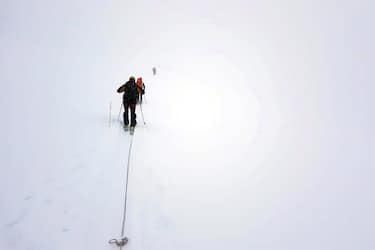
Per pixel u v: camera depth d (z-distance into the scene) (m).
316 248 4.38
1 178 4.76
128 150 6.46
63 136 6.67
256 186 5.85
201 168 6.24
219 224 4.46
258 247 4.15
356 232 4.91
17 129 6.66
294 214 5.14
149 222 4.16
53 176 5.00
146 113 9.70
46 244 3.51
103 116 8.48
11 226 3.74
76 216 4.05
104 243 3.62
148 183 5.18
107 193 4.68
